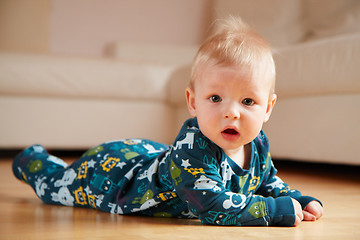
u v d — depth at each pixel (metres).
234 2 3.27
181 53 3.30
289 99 1.91
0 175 1.75
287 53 1.88
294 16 3.03
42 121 2.36
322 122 1.75
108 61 2.47
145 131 2.51
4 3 3.28
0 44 3.25
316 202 0.95
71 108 2.40
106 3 3.74
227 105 0.84
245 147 0.93
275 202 0.87
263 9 3.10
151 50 3.24
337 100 1.70
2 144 2.31
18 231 0.82
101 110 2.44
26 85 2.31
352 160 1.64
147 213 0.98
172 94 2.48
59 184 1.14
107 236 0.78
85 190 1.07
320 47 1.74
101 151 1.10
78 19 3.69
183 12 3.91
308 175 1.88
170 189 0.93
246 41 0.87
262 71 0.86
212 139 0.86
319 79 1.73
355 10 2.61
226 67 0.84
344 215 1.00
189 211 0.95
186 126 0.92
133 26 3.81
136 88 2.47
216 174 0.87
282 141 1.94
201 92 0.87
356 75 1.59
